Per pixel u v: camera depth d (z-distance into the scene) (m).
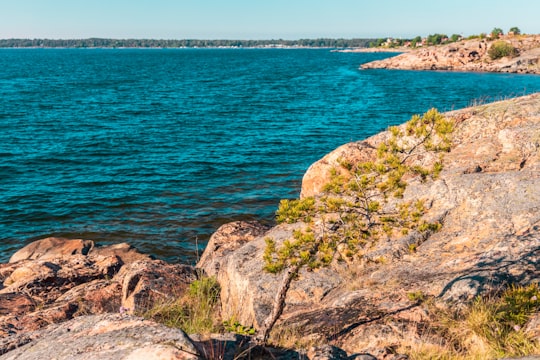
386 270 9.18
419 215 7.63
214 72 135.62
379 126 46.25
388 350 6.27
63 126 45.94
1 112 53.72
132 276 11.53
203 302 10.55
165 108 59.53
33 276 12.94
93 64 187.12
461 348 6.15
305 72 131.12
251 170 30.23
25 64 182.50
